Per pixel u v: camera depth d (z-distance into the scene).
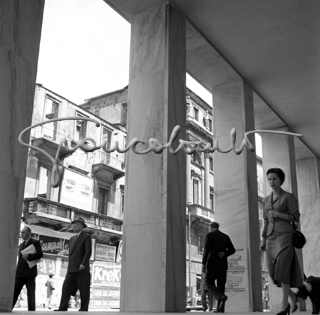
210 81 11.66
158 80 8.07
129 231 7.54
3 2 5.61
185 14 9.01
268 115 13.78
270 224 4.89
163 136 7.70
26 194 23.97
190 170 36.34
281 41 10.06
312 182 16.97
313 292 7.04
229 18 9.25
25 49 5.80
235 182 10.84
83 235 7.20
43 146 25.00
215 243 7.23
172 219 7.36
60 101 26.94
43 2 6.22
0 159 5.21
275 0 8.71
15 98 5.54
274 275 4.75
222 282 7.20
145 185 7.59
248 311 9.86
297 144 16.03
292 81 11.70
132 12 8.78
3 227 5.10
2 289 4.98
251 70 11.27
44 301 22.50
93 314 4.82
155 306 6.95
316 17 9.21
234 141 4.27
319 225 16.44
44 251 24.23
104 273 23.80
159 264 7.10
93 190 29.14
